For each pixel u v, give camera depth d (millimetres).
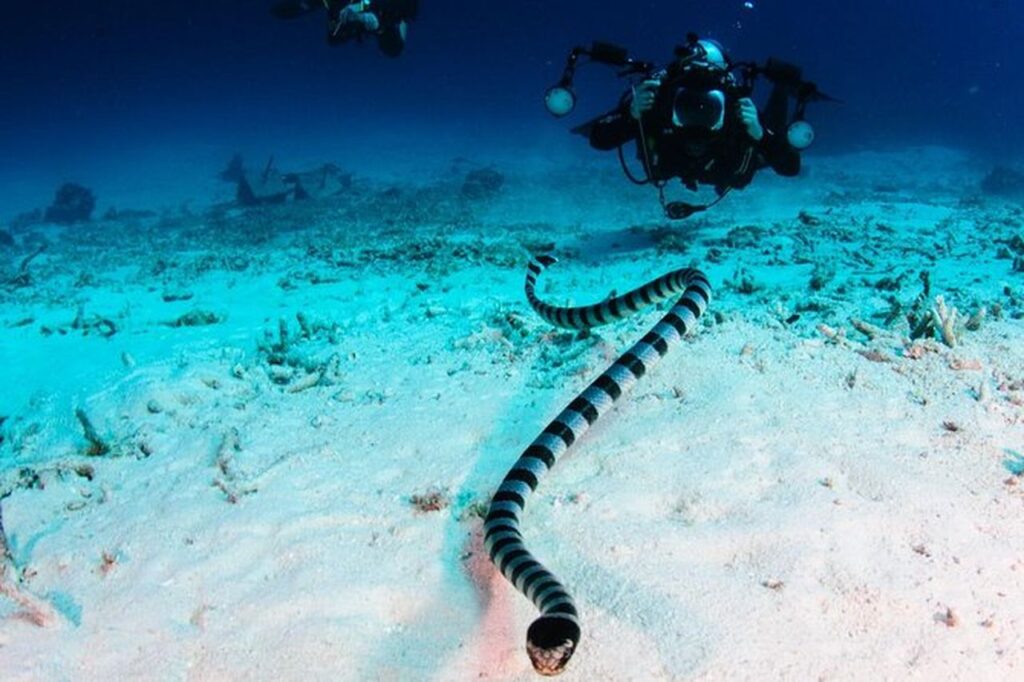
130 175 11680
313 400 1938
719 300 2711
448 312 2715
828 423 1625
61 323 3287
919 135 13758
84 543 1385
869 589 1170
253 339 2654
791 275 3244
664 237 4305
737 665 1041
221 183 10234
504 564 1184
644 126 2520
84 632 1182
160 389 2031
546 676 1003
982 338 2131
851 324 2252
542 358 2062
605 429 1657
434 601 1204
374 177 9453
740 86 2412
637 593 1172
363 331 2557
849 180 8422
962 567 1217
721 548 1268
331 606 1194
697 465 1487
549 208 6539
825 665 1044
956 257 3639
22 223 8703
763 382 1802
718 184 2686
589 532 1314
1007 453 1525
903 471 1450
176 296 3729
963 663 1051
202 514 1438
